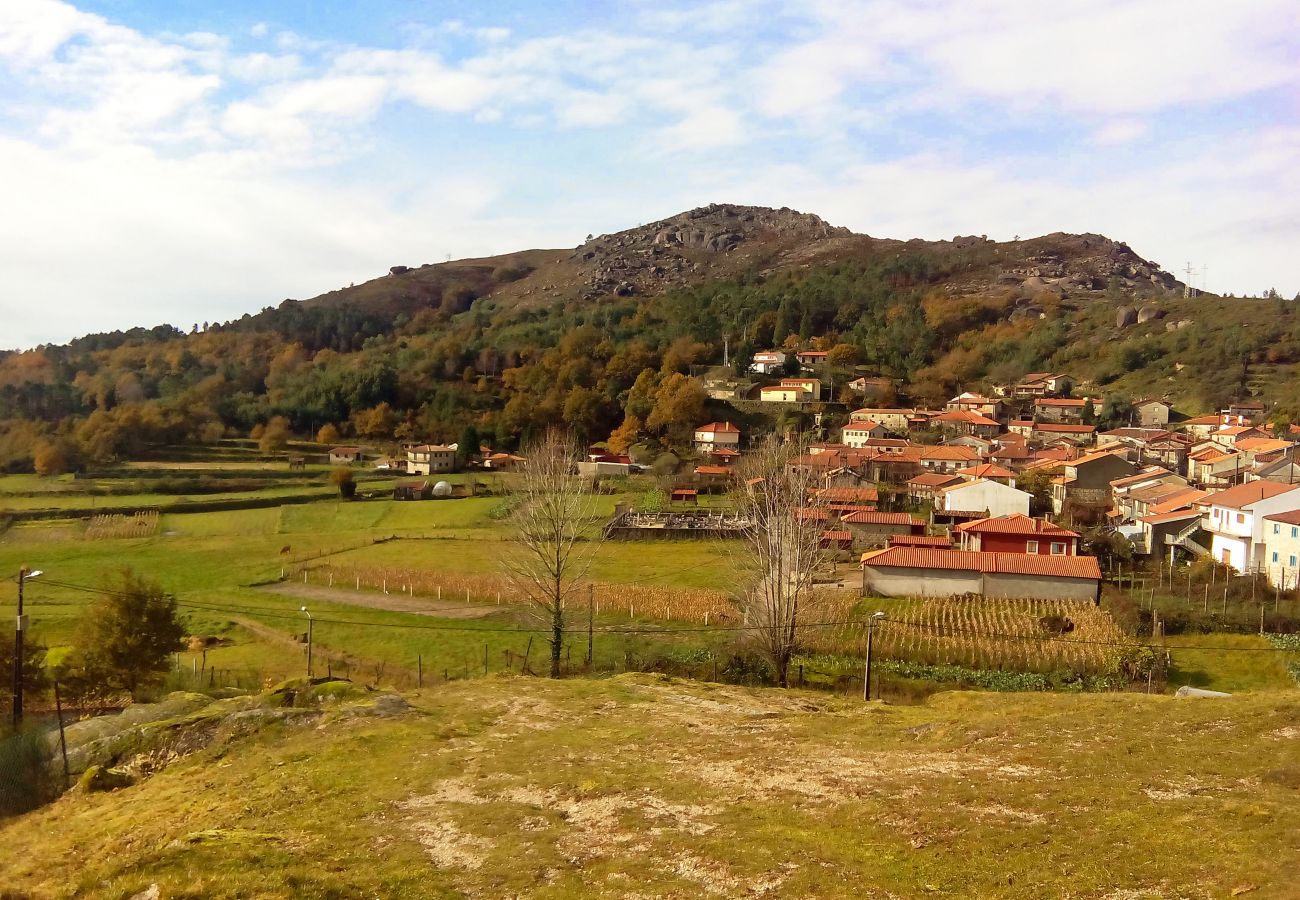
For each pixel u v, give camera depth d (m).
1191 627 52.34
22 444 135.38
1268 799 16.89
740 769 21.97
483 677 37.69
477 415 172.38
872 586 62.66
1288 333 173.25
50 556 87.25
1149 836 15.62
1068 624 53.00
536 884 16.20
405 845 18.45
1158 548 76.00
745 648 46.84
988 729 23.98
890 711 29.47
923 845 16.33
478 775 22.78
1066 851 15.39
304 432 173.88
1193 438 130.00
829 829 17.50
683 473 120.31
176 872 16.89
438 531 97.31
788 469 55.59
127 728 30.45
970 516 91.25
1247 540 65.31
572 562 70.56
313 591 71.94
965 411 158.25
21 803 26.16
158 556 87.00
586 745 25.09
